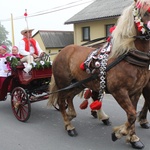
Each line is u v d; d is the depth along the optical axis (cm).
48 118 575
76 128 506
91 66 410
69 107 495
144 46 369
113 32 394
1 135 478
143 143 421
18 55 668
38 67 546
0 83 626
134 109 379
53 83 507
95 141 440
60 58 484
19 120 559
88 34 1847
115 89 385
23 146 428
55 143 437
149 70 386
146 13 351
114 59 382
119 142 430
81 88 473
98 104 399
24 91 538
